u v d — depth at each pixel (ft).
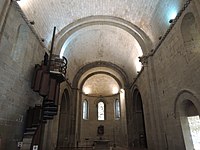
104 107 89.92
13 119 23.47
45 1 32.24
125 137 64.59
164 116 32.73
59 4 36.83
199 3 20.40
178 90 27.02
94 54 66.90
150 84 38.60
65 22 43.45
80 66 69.62
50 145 35.78
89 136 81.51
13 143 23.25
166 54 31.71
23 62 26.91
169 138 30.35
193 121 25.02
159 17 34.40
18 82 25.14
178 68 26.96
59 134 57.36
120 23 45.91
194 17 21.84
